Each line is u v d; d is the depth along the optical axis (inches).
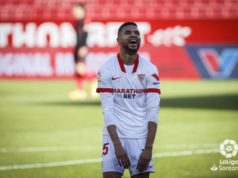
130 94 486.9
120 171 487.8
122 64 486.9
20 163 796.6
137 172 485.7
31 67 1942.7
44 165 784.3
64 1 2223.2
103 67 489.1
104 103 483.5
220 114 1238.9
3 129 1088.2
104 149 489.7
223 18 1895.9
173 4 2185.0
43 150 890.7
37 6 2228.1
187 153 853.8
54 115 1261.1
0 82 1903.3
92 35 1899.6
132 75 485.1
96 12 2176.4
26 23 1925.4
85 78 1903.3
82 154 859.4
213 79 1913.1
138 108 490.0
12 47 1937.7
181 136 991.6
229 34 1899.6
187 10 2170.3
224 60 1908.2
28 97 1568.7
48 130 1074.7
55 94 1635.1
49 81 1925.4
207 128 1068.5
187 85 1781.5
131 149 485.4
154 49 1903.3
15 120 1192.8
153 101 483.2
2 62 1948.8
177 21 1900.8
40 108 1368.1
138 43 480.4
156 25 1903.3
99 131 1064.8
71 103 1464.1
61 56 1925.4
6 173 734.5
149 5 2190.0
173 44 1903.3
